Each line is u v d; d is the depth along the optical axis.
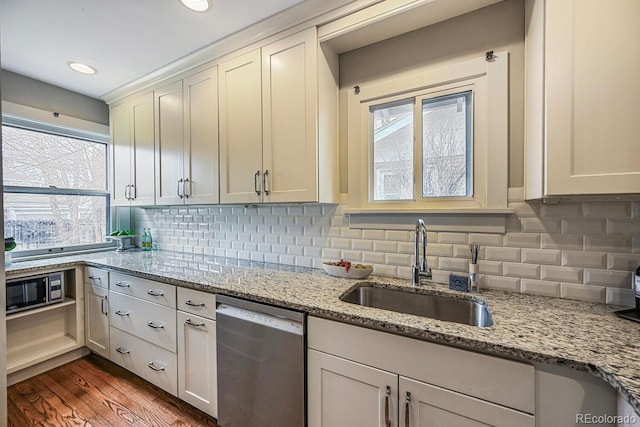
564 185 0.98
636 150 0.89
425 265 1.47
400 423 1.02
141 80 2.38
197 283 1.57
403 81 1.60
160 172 2.32
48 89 2.46
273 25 1.69
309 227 1.96
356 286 1.54
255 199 1.81
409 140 1.64
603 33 0.92
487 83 1.40
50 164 2.55
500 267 1.38
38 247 2.46
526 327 0.97
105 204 2.92
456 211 1.43
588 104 0.94
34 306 2.08
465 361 0.92
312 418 1.21
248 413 1.40
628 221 1.16
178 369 1.69
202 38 1.84
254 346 1.36
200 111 2.06
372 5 1.46
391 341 1.04
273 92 1.73
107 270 2.12
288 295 1.34
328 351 1.17
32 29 1.73
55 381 2.00
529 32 1.24
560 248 1.26
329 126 1.71
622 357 0.78
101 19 1.64
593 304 1.19
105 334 2.17
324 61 1.66
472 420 0.91
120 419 1.63
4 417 1.42
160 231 2.88
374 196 1.74
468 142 1.48
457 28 1.46
